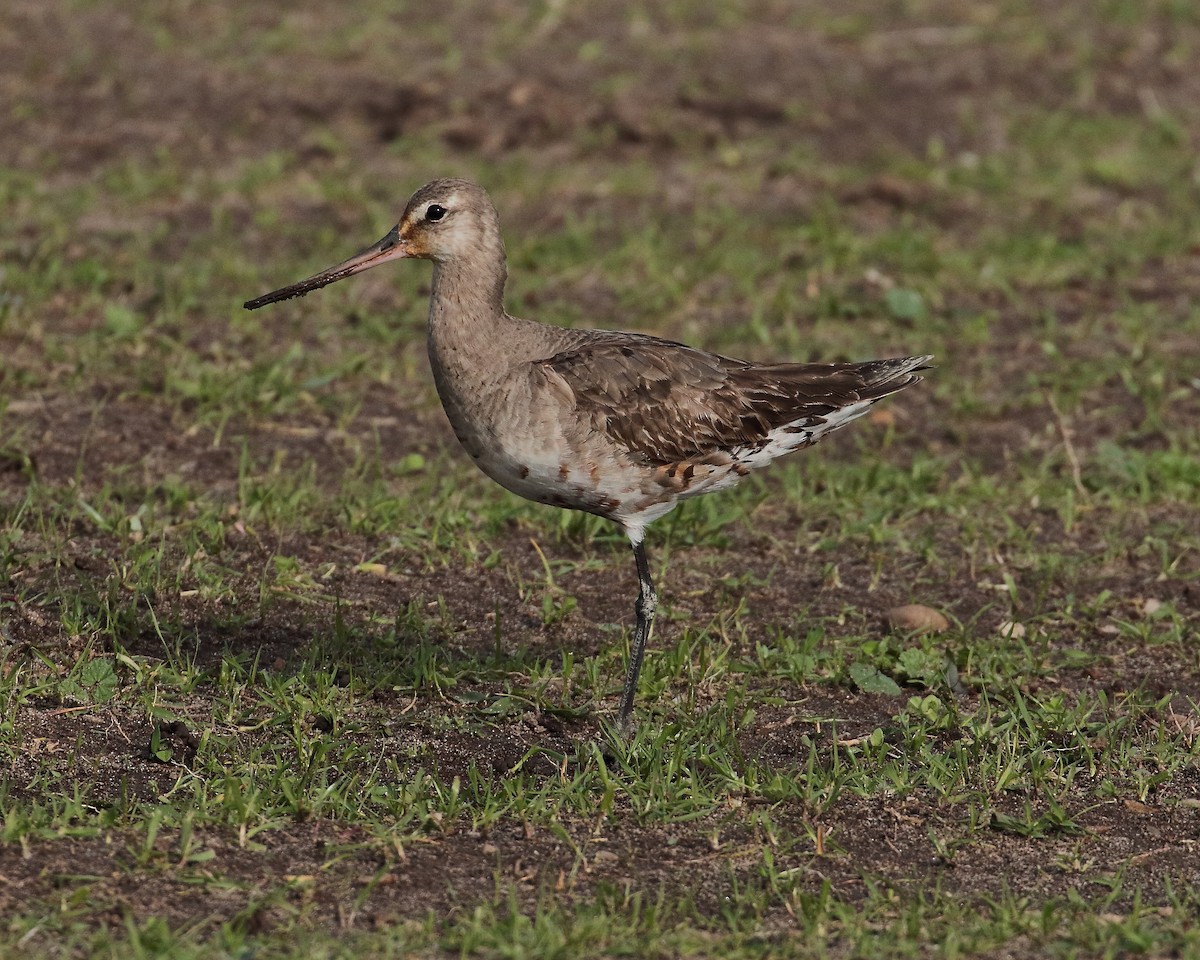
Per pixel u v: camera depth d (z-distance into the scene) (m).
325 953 9.46
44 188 22.59
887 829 11.35
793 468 16.69
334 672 12.71
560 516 15.54
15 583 13.82
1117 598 14.82
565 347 12.63
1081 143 25.28
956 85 27.22
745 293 20.70
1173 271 21.89
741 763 11.95
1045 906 10.10
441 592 14.52
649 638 13.90
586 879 10.59
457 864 10.66
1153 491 16.62
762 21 29.45
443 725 12.41
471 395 12.47
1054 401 18.14
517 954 9.56
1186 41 29.11
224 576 14.30
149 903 9.98
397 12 29.11
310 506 15.59
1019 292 21.22
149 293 19.98
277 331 19.47
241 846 10.66
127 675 12.69
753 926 10.05
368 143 24.67
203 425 17.16
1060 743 12.52
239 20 28.27
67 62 26.23
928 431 18.03
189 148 24.12
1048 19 29.92
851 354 19.17
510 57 27.44
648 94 26.27
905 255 21.69
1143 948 9.84
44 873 10.16
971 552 15.46
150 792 11.25
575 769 11.83
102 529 14.84
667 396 12.54
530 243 21.45
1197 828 11.48
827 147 25.11
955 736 12.56
